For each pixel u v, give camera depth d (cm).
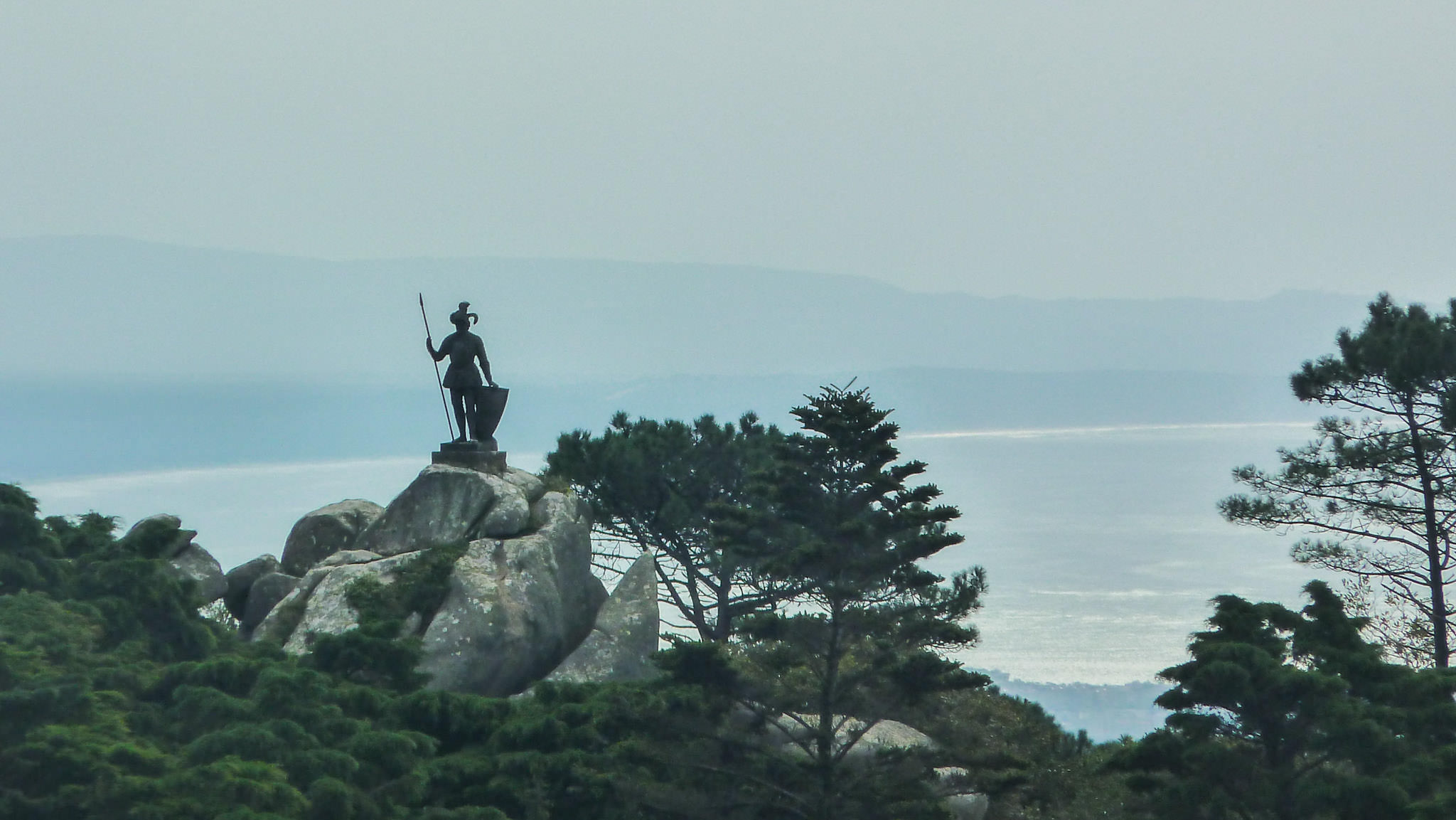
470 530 13512
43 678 8281
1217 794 8744
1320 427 14762
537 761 9156
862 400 9844
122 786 7519
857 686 9969
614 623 12938
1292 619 9575
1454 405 13000
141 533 11962
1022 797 10494
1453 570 14338
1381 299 14912
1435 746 8806
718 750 9625
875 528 9694
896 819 9456
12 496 11031
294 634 12400
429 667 11919
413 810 8775
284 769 8031
